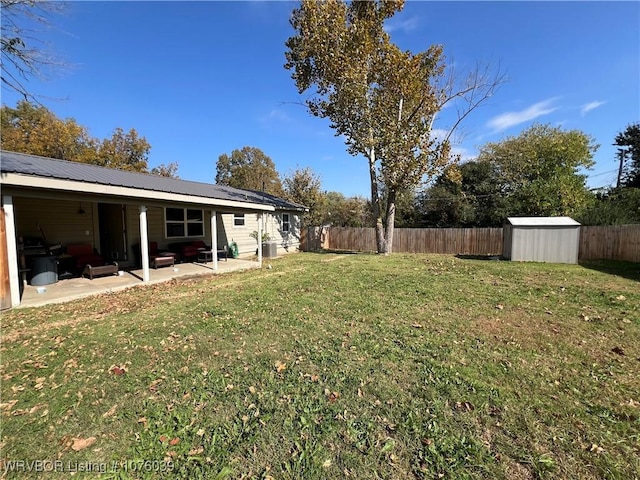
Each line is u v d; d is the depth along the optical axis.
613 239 11.73
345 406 2.48
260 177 37.19
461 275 8.29
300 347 3.64
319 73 13.26
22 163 6.68
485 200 20.06
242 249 13.86
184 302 5.73
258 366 3.19
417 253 15.41
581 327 4.22
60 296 6.02
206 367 3.18
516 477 1.78
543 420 2.27
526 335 3.95
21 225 7.82
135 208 9.92
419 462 1.91
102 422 2.34
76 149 22.59
